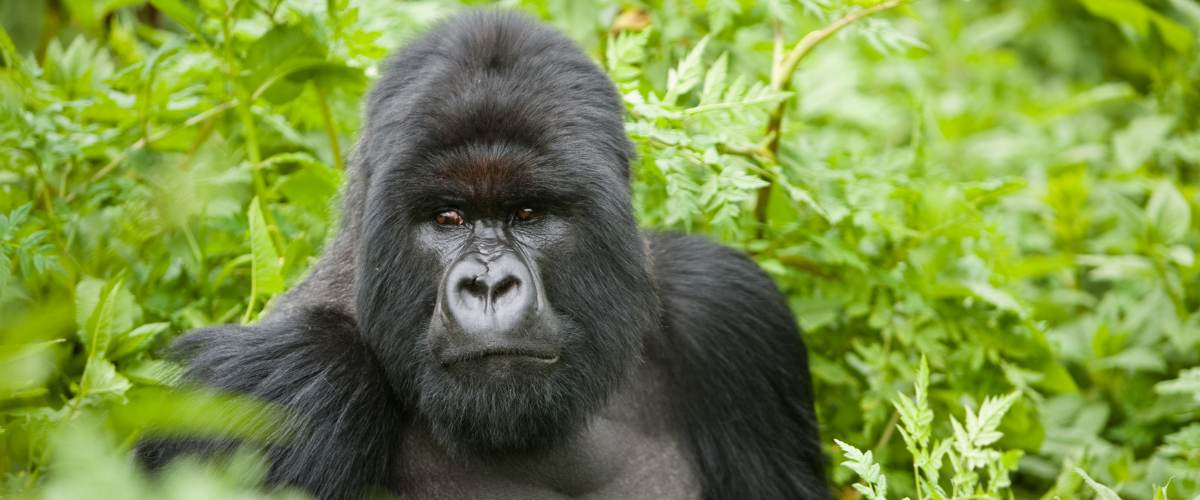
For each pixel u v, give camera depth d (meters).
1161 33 25.66
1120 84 29.91
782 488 15.87
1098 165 27.00
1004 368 18.16
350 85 18.16
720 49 19.41
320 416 13.07
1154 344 20.50
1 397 11.52
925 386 12.94
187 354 14.11
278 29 17.41
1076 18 33.00
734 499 15.61
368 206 13.07
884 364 18.17
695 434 15.48
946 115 28.39
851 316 18.91
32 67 18.36
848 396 18.80
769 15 18.31
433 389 12.89
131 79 19.16
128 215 18.03
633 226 13.62
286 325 13.66
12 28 22.62
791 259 18.84
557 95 12.96
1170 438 17.11
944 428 18.36
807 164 18.59
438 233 13.02
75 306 15.70
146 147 18.77
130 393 13.82
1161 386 17.59
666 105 15.89
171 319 17.11
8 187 18.20
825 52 27.84
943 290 18.20
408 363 13.20
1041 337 18.38
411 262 13.03
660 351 15.36
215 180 18.38
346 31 17.69
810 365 18.47
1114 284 22.94
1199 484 16.22
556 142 12.77
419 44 13.62
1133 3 25.30
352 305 14.03
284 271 16.78
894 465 18.58
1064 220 23.48
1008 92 31.08
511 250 12.69
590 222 13.07
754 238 18.91
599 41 20.56
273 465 12.78
